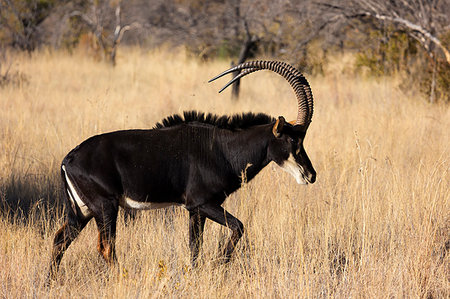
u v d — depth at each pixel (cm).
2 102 4597
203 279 1866
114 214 1925
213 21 8950
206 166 2017
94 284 1850
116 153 1934
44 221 2316
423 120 3903
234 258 2064
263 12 6425
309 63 5988
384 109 4188
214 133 2066
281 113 4038
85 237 2253
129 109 4388
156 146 1980
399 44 5994
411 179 2691
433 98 4850
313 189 2677
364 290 1873
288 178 2733
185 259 2053
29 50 8994
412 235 2155
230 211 2509
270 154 2103
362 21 6544
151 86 6206
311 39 6047
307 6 5991
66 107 4528
